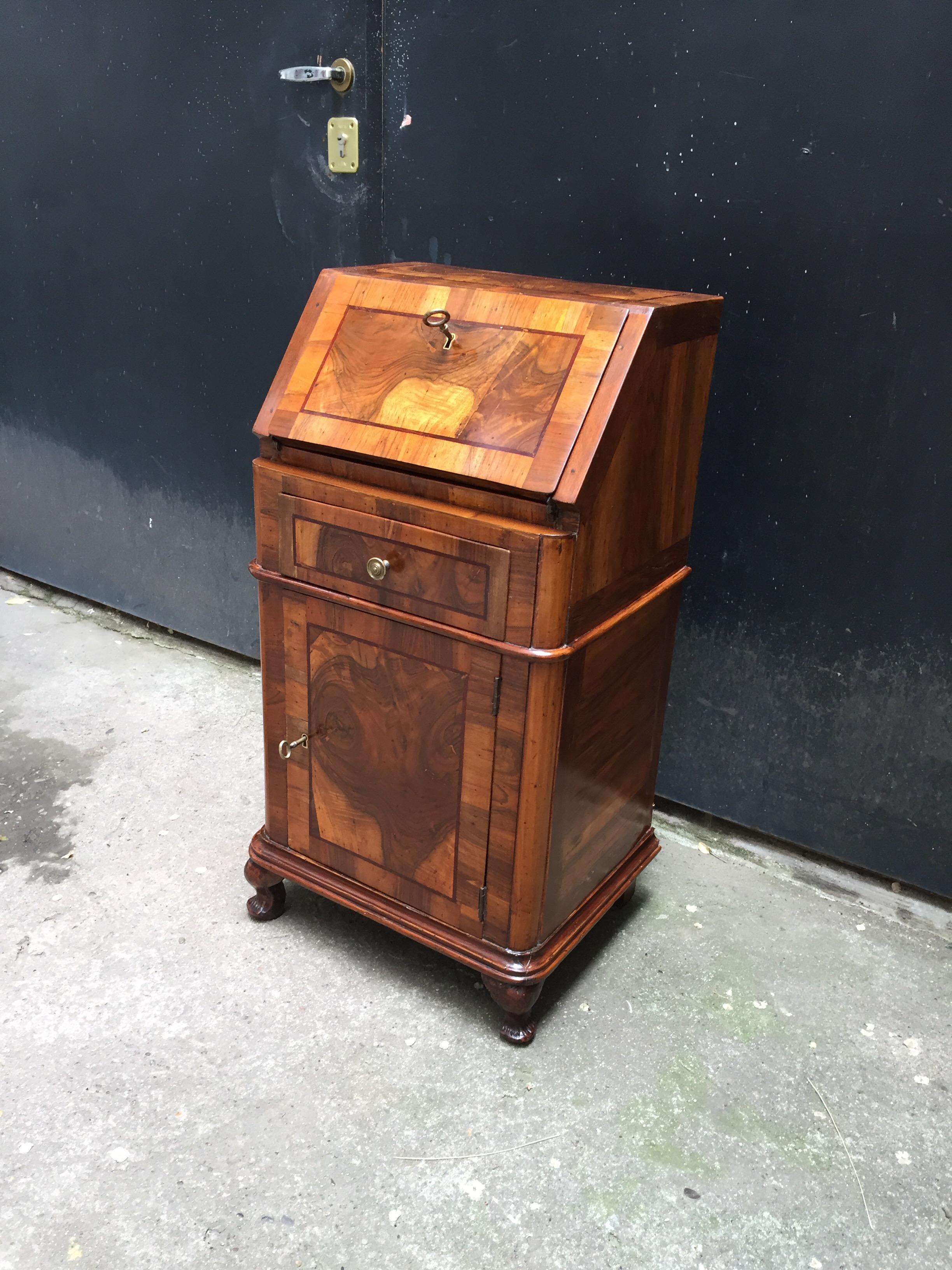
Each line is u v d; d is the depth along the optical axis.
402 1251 1.40
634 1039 1.76
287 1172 1.50
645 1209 1.47
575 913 1.81
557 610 1.45
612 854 1.91
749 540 2.05
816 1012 1.84
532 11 1.93
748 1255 1.41
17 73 2.66
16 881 2.06
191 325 2.62
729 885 2.17
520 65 1.98
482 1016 1.80
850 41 1.68
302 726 1.80
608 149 1.95
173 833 2.23
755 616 2.10
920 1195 1.51
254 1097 1.62
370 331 1.62
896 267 1.76
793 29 1.72
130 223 2.62
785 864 2.23
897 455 1.85
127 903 2.02
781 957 1.97
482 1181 1.50
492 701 1.55
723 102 1.81
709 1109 1.63
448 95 2.09
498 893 1.66
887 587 1.94
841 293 1.81
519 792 1.57
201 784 2.40
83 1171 1.48
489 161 2.09
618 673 1.70
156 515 2.92
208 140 2.42
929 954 2.00
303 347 1.68
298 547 1.67
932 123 1.66
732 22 1.76
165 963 1.88
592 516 1.45
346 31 2.13
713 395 1.99
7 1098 1.59
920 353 1.78
